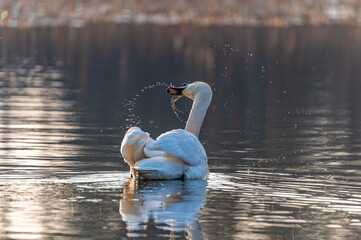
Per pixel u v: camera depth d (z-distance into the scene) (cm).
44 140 1396
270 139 1520
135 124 1681
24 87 2283
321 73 2911
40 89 2252
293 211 866
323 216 846
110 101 2069
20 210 836
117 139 1439
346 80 2705
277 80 2672
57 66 2902
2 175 1045
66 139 1417
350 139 1534
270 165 1212
